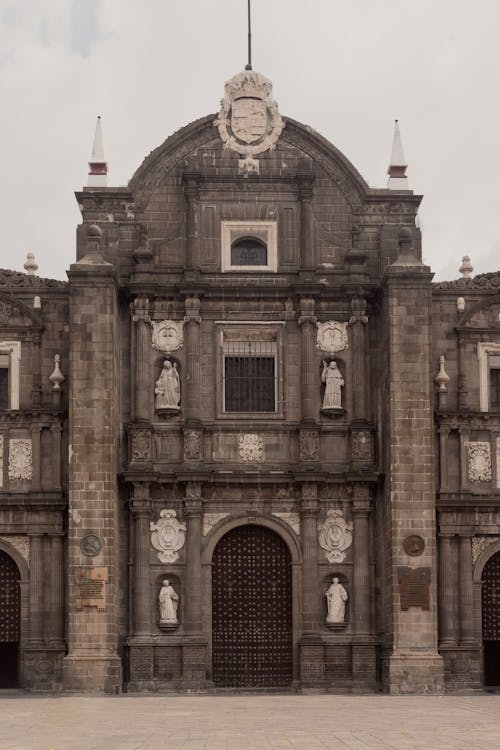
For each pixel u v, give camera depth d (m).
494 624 58.91
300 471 58.38
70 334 56.94
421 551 56.09
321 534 58.81
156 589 57.97
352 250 60.56
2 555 58.38
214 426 59.16
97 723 38.25
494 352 60.50
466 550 58.53
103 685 54.47
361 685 57.44
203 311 60.03
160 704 47.72
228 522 58.62
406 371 57.28
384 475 58.22
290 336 60.09
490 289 60.75
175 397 59.28
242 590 58.78
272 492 58.97
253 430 59.34
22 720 39.50
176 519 58.50
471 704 47.38
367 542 58.62
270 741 32.00
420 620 55.59
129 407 59.25
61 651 56.88
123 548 58.06
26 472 58.44
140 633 57.16
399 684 55.03
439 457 59.28
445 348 60.41
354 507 58.75
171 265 60.22
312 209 60.94
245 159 61.12
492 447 59.62
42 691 56.56
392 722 38.09
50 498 57.75
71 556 55.38
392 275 57.81
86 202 60.59
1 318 59.75
